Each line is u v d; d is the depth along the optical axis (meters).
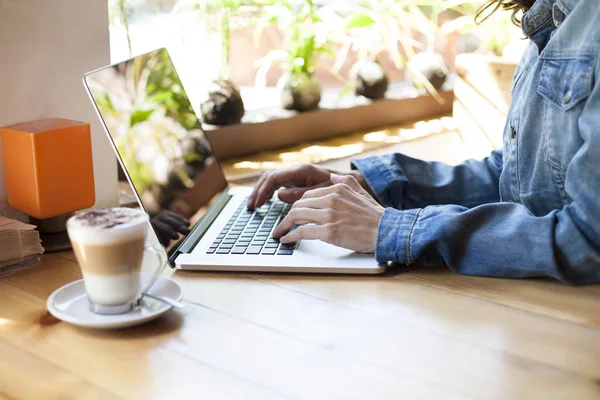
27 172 1.07
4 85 1.10
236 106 1.73
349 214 1.02
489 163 1.30
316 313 0.86
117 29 1.55
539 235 0.94
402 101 2.11
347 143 1.89
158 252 0.89
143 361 0.76
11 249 1.02
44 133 1.05
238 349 0.78
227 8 1.80
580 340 0.80
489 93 1.81
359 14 1.98
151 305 0.86
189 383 0.71
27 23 1.11
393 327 0.83
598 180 0.92
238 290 0.93
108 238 0.80
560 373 0.73
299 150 1.81
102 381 0.72
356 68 2.06
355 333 0.81
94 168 1.26
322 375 0.73
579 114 0.99
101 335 0.82
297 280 0.96
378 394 0.69
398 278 0.97
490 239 0.96
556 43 1.04
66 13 1.16
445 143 1.91
